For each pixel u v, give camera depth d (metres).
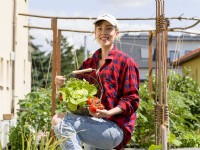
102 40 3.16
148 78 7.61
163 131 3.75
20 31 9.94
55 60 5.72
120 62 3.12
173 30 6.82
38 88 6.79
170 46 33.78
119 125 3.05
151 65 6.94
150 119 6.31
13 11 8.91
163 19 3.86
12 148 5.87
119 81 3.11
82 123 2.98
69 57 38.41
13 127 6.12
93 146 3.09
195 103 7.74
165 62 3.82
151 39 6.98
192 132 6.88
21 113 6.05
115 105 3.11
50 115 6.05
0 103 7.34
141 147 6.24
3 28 7.64
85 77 3.22
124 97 3.07
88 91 3.04
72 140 2.93
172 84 7.80
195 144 6.39
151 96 6.84
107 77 3.11
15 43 8.92
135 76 3.11
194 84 8.01
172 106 6.64
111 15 3.17
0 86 7.38
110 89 3.10
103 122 3.02
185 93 7.76
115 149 3.26
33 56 34.09
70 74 3.15
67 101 3.01
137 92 3.09
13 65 8.76
